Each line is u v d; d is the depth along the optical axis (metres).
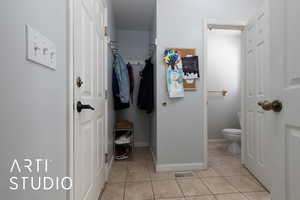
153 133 2.48
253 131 1.89
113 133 2.47
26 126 0.52
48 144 0.66
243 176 1.90
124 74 2.51
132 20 2.82
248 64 1.99
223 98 3.32
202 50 2.10
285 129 0.73
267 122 0.86
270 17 0.82
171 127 2.08
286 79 0.72
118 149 2.59
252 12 2.13
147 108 2.53
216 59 3.34
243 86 2.12
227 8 2.11
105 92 1.82
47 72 0.65
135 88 3.12
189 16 2.08
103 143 1.70
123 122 2.78
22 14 0.50
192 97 2.10
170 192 1.58
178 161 2.08
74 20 0.91
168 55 2.03
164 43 2.06
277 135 0.78
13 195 0.47
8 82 0.45
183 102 2.09
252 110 1.90
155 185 1.71
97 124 1.45
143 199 1.47
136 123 3.13
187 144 2.09
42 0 0.62
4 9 0.43
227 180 1.81
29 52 0.53
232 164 2.24
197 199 1.47
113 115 2.50
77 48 0.96
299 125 0.64
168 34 2.06
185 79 2.08
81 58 1.05
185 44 2.08
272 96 0.81
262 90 1.69
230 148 2.77
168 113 2.07
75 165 0.92
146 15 2.68
